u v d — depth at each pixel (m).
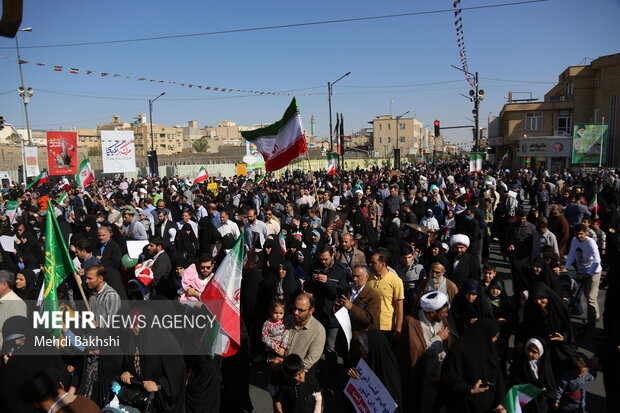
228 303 4.70
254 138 10.70
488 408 4.05
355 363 4.55
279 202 14.47
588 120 44.66
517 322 5.35
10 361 4.24
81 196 17.22
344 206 12.96
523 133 49.59
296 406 4.06
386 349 4.26
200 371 4.56
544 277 5.89
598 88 42.56
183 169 45.00
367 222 10.63
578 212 11.15
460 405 4.07
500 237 12.03
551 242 8.24
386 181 22.47
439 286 5.67
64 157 24.61
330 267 6.18
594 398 5.40
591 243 7.47
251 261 7.26
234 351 4.82
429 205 12.90
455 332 4.80
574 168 38.06
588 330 7.37
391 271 5.70
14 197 20.19
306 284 6.21
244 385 5.28
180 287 6.45
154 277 6.75
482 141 111.62
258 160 34.88
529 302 4.84
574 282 7.38
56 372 3.55
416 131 117.62
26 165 28.48
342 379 6.04
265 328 4.88
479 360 4.04
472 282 5.01
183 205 13.34
